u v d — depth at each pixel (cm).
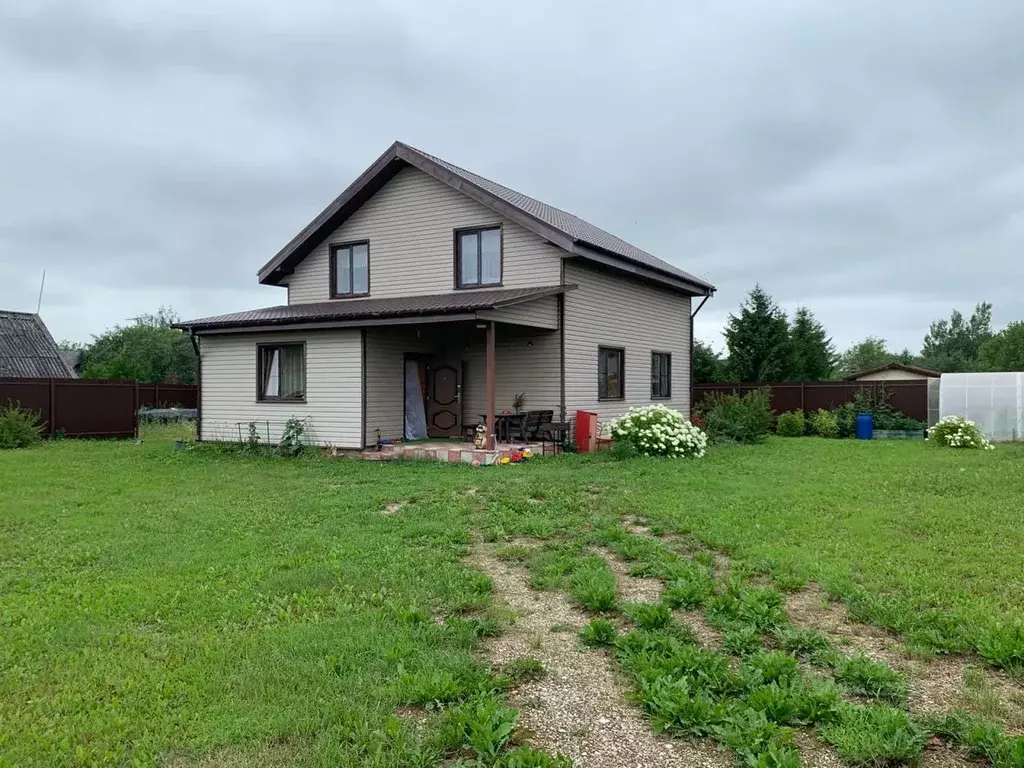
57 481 1055
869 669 350
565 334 1470
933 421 2030
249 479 1087
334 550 624
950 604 467
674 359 2016
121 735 305
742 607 446
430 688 335
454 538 674
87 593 506
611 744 299
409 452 1342
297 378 1532
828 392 2238
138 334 4234
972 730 292
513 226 1484
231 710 326
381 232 1641
